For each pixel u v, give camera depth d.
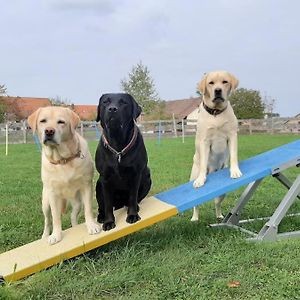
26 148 8.69
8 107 21.00
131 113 1.74
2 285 1.34
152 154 6.55
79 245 1.54
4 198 2.96
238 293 1.25
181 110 26.38
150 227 2.01
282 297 1.21
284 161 1.82
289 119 15.02
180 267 1.45
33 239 1.93
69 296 1.27
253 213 2.38
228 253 1.57
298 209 2.45
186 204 1.71
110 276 1.37
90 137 10.84
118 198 1.94
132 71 21.02
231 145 2.05
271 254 1.56
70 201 1.83
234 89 2.16
